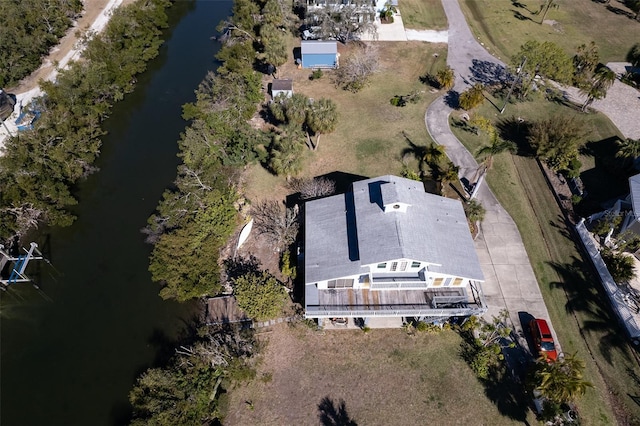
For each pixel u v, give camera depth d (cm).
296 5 8438
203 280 4372
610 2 9494
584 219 4931
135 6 8144
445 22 8688
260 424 3622
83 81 6334
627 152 5409
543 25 8675
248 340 4025
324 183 5169
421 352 4025
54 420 3756
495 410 3666
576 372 3400
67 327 4362
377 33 7956
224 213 4881
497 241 4869
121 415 3769
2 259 4816
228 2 9619
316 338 4134
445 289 4150
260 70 7412
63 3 8269
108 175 5847
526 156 5891
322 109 5341
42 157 5331
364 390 3800
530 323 4116
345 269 3922
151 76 7550
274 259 4725
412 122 6353
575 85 7100
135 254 4962
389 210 4138
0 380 3997
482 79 7225
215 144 5616
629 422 3594
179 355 3975
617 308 4256
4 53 6825
